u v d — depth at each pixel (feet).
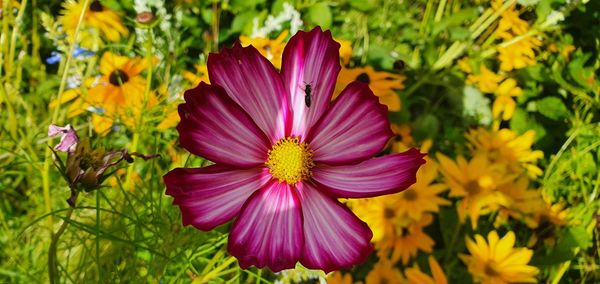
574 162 1.36
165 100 1.22
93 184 0.71
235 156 0.66
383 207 1.14
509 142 1.28
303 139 0.69
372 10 1.54
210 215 0.65
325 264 0.66
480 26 1.55
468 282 1.21
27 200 1.18
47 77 1.39
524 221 1.21
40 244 1.08
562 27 1.54
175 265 1.04
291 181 0.67
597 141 1.30
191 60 1.48
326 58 0.68
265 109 0.68
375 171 0.67
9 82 1.19
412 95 1.49
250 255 0.64
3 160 1.20
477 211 1.16
